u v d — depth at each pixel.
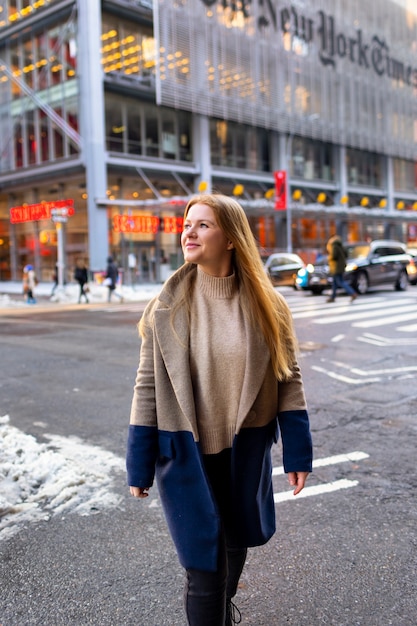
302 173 43.34
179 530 2.00
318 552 3.12
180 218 34.53
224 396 2.04
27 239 36.44
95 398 6.66
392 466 4.39
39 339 11.90
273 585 2.81
